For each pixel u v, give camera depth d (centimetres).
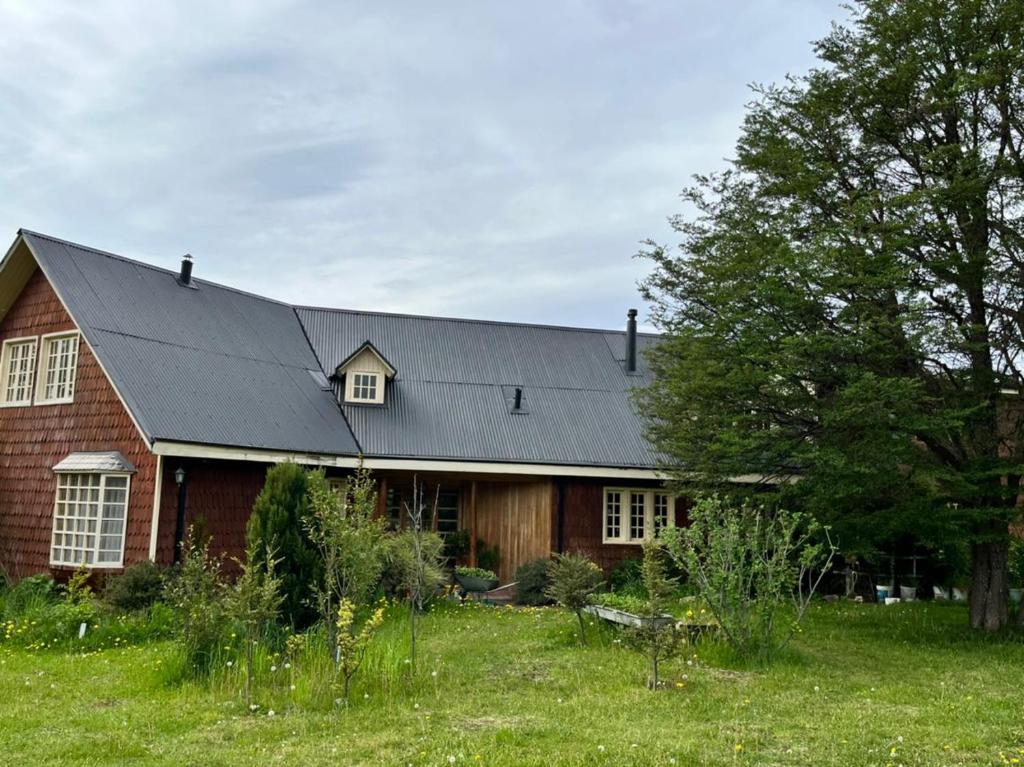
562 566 1293
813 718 834
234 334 2059
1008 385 1378
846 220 1396
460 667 1078
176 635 1066
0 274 1892
